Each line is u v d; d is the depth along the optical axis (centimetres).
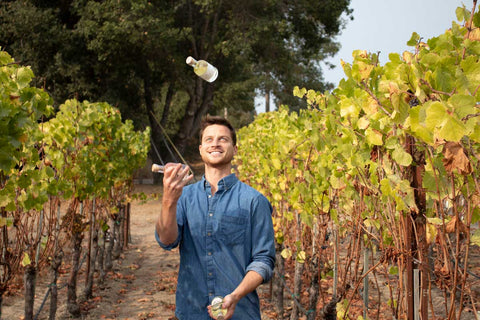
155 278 761
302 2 2038
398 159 197
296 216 478
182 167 196
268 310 582
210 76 190
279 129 560
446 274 191
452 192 179
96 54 1867
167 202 194
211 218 214
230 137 224
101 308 594
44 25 1723
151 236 1157
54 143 459
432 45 184
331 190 341
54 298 493
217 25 2106
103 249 707
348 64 222
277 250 561
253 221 213
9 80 309
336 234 342
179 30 1897
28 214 397
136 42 1788
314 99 425
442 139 168
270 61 2347
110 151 710
